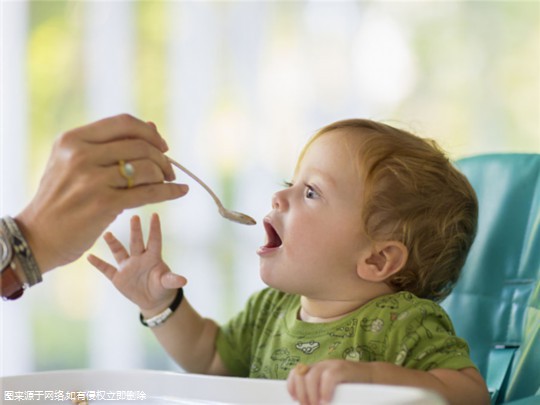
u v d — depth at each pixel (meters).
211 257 3.18
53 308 3.24
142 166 0.99
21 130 3.26
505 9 2.97
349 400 0.83
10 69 3.25
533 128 2.96
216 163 3.20
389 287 1.18
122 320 3.24
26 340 3.21
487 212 1.37
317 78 3.12
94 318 3.24
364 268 1.15
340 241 1.15
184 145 3.22
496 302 1.31
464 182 1.25
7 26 3.24
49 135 3.28
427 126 3.03
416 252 1.17
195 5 3.20
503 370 1.25
